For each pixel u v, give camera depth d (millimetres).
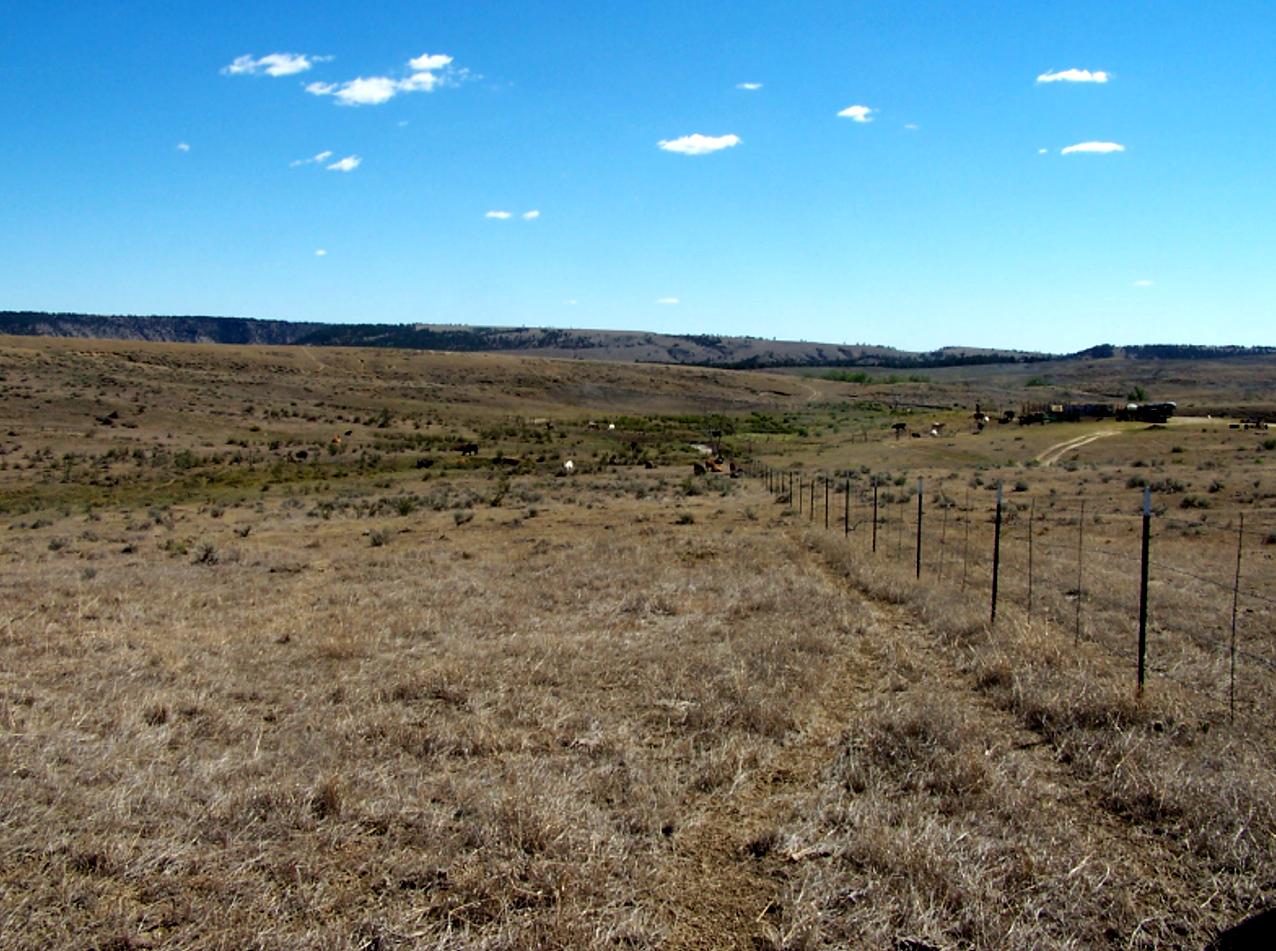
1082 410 91125
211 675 12695
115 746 9328
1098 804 8055
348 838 7227
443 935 5789
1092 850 7086
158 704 10852
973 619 14969
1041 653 12336
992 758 8961
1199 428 77000
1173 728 9664
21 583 22391
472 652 14078
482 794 7996
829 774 8766
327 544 32719
